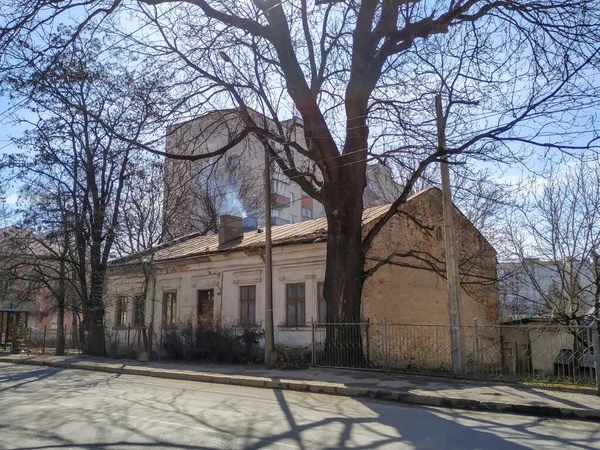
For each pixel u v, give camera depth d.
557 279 21.00
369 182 30.02
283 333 19.47
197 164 19.25
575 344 14.33
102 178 23.66
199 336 19.12
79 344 25.70
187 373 14.46
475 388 10.80
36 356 23.08
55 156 22.30
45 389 11.98
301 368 15.03
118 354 22.64
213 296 22.92
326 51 16.61
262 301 20.58
